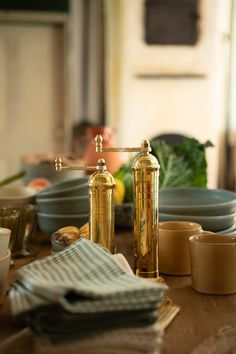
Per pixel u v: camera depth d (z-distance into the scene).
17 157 4.58
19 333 0.69
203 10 4.41
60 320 0.58
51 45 4.53
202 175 1.45
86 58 4.47
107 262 0.74
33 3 4.38
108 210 0.90
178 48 4.45
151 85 4.47
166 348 0.65
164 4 4.40
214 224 1.09
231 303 0.82
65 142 4.54
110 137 1.75
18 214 1.06
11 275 0.95
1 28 4.46
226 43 4.44
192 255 0.87
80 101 4.50
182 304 0.81
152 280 0.88
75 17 4.44
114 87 4.48
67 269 0.74
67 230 1.01
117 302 0.60
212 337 0.68
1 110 4.52
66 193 1.20
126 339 0.59
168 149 1.47
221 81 4.48
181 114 4.49
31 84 4.55
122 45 4.44
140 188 0.88
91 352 0.59
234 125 4.48
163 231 0.97
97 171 0.91
